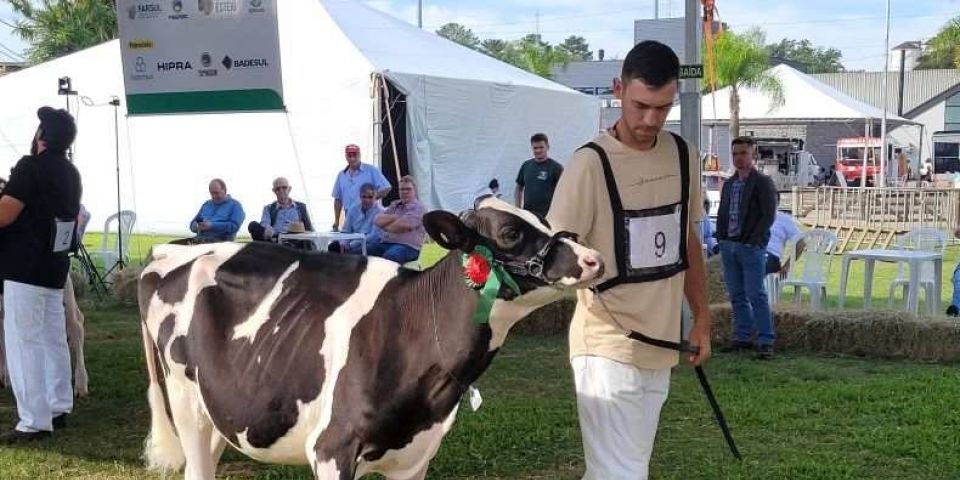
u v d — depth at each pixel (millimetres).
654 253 3723
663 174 3727
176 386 4125
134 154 21156
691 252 3977
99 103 20906
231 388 3814
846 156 44125
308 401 3637
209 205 13078
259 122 19750
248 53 9656
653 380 3844
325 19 19359
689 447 6289
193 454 4160
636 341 3734
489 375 8367
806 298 13422
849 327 9422
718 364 8922
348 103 18766
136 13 9828
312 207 19281
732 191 9336
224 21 9656
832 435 6570
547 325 10328
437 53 21203
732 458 6031
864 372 8680
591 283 3389
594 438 3824
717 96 31500
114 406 7250
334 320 3646
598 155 3660
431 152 19219
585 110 24984
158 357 4234
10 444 6305
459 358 3480
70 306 7309
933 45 43656
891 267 17641
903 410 7113
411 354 3520
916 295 10945
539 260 3334
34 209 6293
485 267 3361
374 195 12586
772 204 9141
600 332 3756
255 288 3879
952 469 5832
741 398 7523
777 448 6262
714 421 6891
